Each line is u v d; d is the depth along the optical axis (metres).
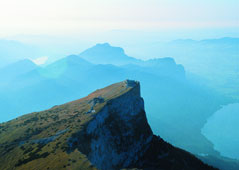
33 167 93.38
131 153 156.25
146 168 155.38
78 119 143.00
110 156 130.12
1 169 106.50
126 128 164.88
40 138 131.00
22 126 168.75
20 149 123.06
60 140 114.81
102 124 144.75
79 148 105.38
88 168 83.69
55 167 86.56
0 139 147.62
